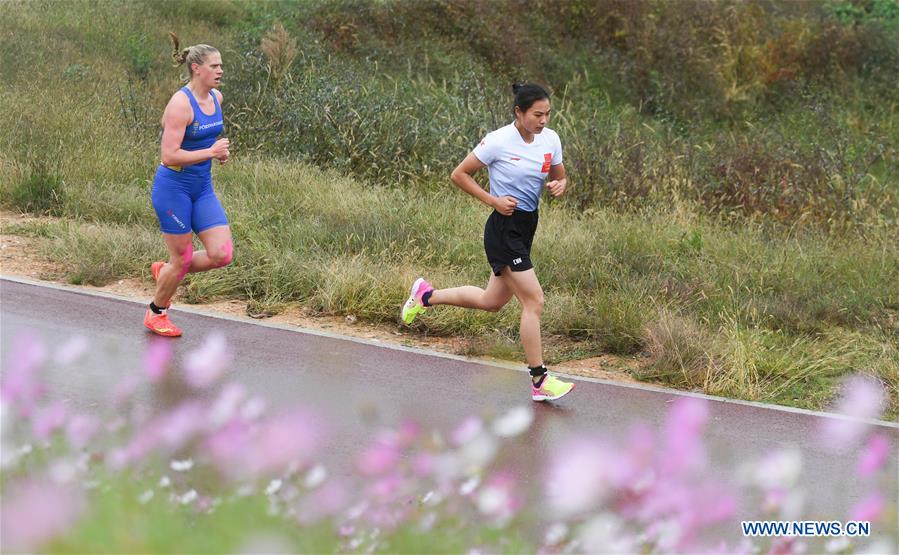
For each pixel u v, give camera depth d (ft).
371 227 38.63
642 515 16.14
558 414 23.61
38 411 18.52
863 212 47.44
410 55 71.87
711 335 29.73
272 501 14.42
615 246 39.06
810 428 23.98
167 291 26.68
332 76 59.98
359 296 31.27
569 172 48.75
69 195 40.42
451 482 17.60
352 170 50.75
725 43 78.02
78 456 15.62
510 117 55.83
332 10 74.49
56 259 33.50
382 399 23.52
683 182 49.67
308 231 37.52
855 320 33.68
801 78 78.84
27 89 56.08
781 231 46.16
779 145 58.54
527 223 24.16
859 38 80.79
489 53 74.84
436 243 37.73
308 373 25.05
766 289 35.99
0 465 14.71
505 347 28.25
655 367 27.76
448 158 51.57
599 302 31.19
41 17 70.79
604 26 79.00
